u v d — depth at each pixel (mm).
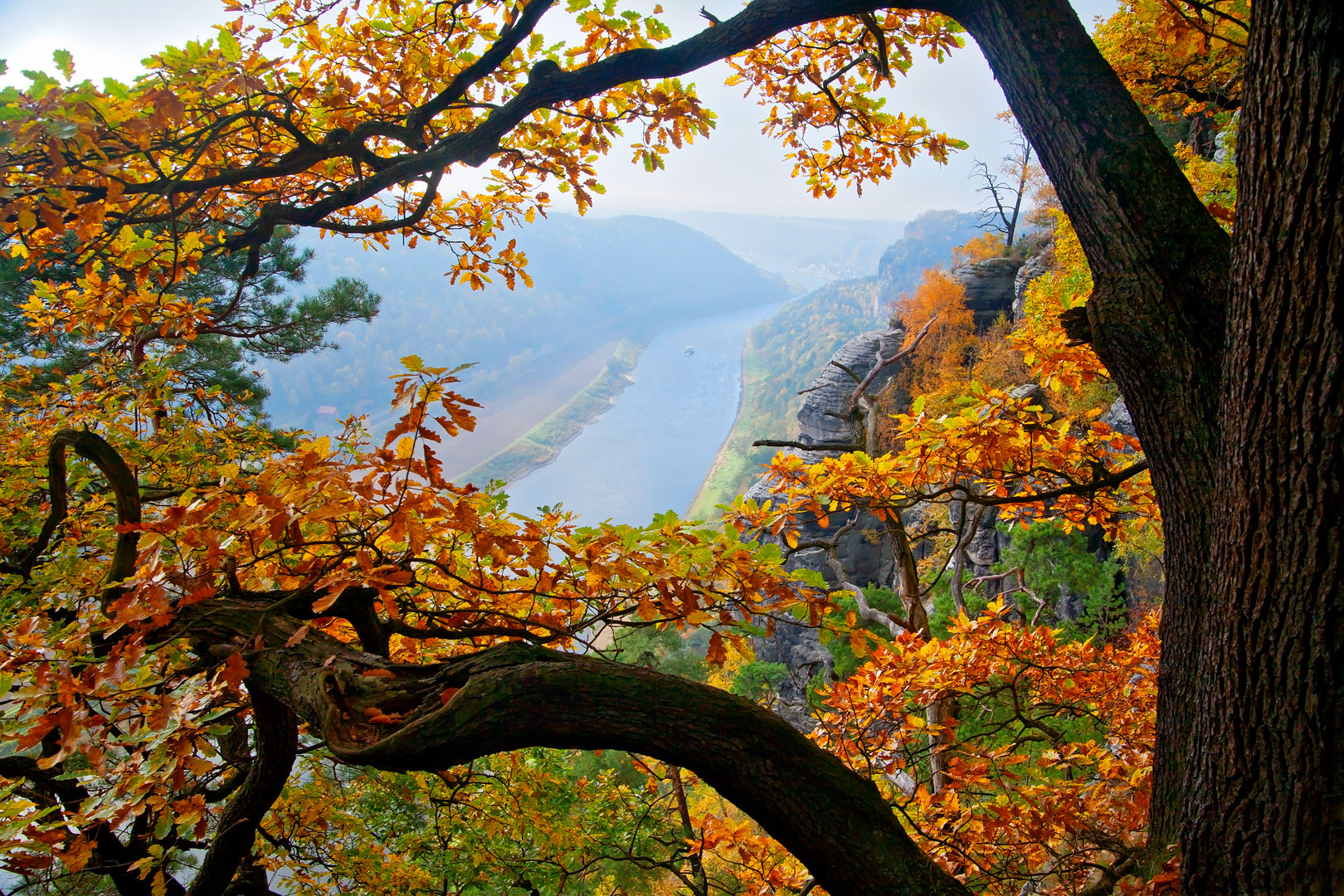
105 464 2012
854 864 1388
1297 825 1471
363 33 3342
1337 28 1246
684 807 3857
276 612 1832
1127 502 4250
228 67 2168
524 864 4996
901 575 6039
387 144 3656
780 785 1378
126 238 2680
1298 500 1398
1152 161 2020
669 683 1417
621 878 9008
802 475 4098
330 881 4473
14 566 2732
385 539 2004
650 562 1950
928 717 5488
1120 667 4867
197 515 1597
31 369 4453
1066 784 3832
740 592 1924
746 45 2551
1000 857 3797
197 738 1857
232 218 3818
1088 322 2150
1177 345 1939
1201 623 1972
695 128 3479
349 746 1356
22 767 2230
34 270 4004
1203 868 1677
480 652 1487
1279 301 1398
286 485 1632
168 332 3414
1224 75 9398
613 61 2643
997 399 3650
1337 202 1285
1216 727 1627
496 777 4320
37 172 1926
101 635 1927
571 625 2115
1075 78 2104
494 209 3977
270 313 9797
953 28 3420
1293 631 1431
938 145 3820
